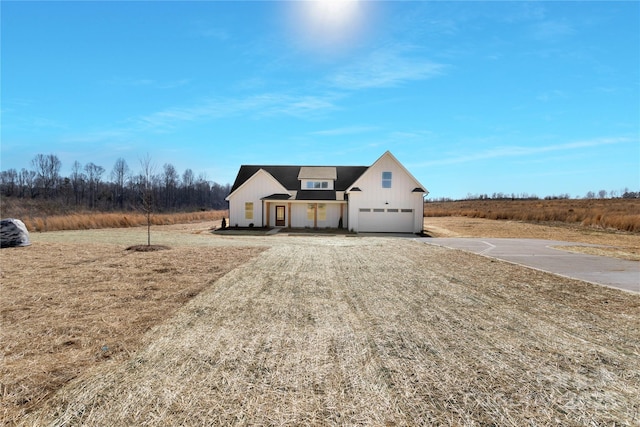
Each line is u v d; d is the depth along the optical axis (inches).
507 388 135.5
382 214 1012.5
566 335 192.7
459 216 1713.8
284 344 176.6
